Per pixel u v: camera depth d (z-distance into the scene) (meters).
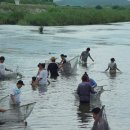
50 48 61.16
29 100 28.38
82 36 84.44
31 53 54.84
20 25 116.88
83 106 26.98
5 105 25.61
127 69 42.88
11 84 33.97
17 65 43.84
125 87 33.44
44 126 22.67
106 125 18.38
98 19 136.00
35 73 39.16
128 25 129.38
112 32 97.25
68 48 61.66
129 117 24.55
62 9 138.00
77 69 42.66
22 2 175.88
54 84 34.25
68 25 123.44
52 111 25.69
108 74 39.88
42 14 121.94
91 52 57.44
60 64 39.78
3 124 22.91
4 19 119.75
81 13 131.12
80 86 27.89
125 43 71.62
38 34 86.38
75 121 23.66
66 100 28.56
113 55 54.34
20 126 22.58
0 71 36.00
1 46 63.09
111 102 28.14
